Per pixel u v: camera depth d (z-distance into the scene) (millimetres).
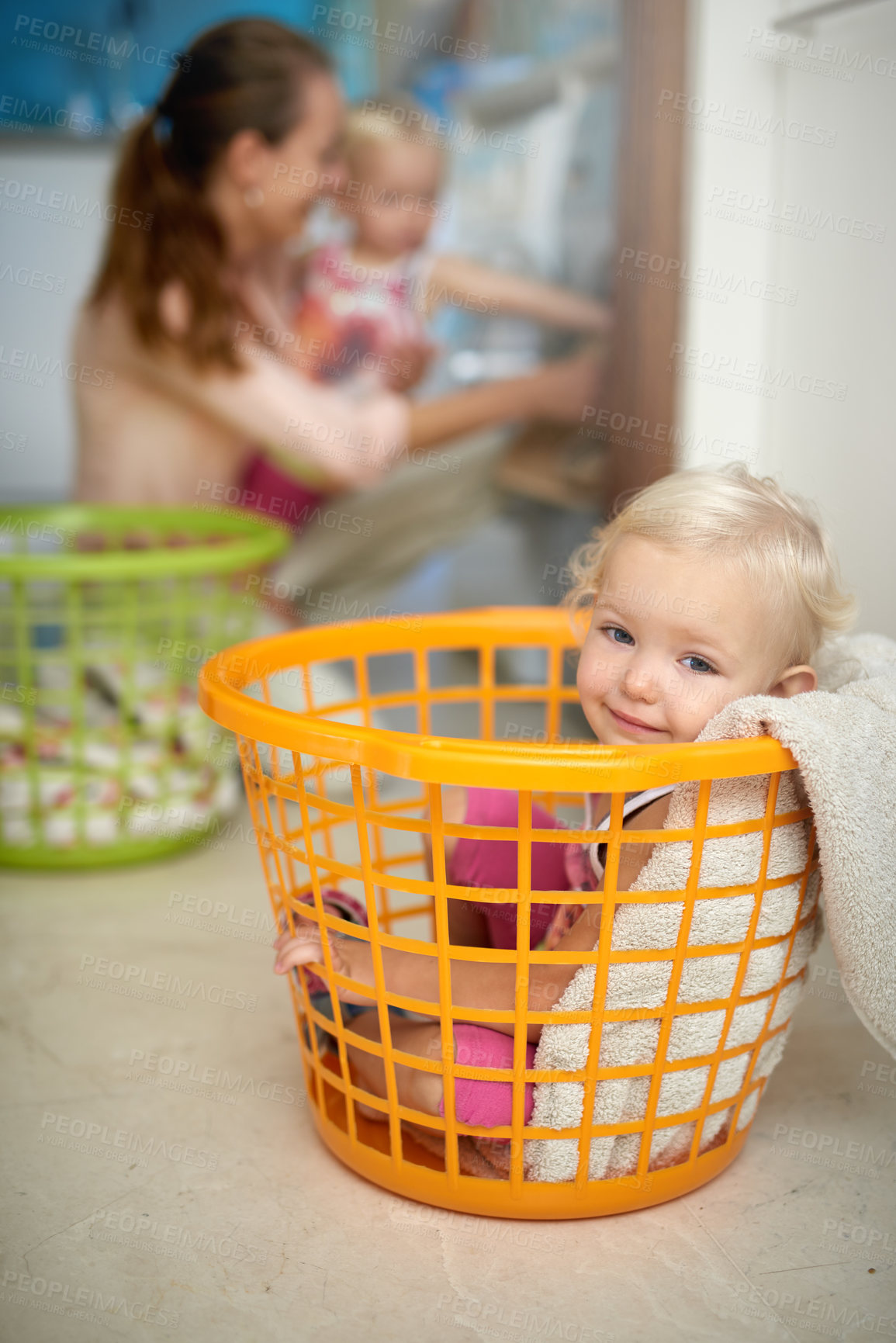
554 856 824
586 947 667
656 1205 691
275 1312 599
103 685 1329
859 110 1227
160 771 1261
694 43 1469
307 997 723
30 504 1938
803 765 580
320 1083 738
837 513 1300
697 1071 654
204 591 1528
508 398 1999
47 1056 873
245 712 617
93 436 1932
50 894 1197
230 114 1809
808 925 688
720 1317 594
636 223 1608
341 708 935
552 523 2027
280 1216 683
